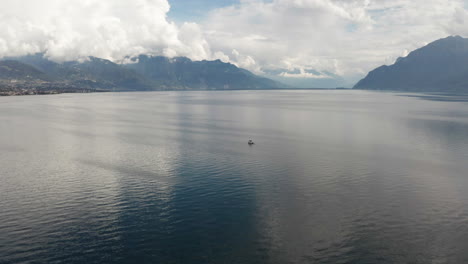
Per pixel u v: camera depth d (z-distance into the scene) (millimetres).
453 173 99312
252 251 56344
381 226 65375
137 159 114938
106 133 170500
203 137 158625
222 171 100500
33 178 94188
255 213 70688
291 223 66250
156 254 55562
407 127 192000
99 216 69562
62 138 155375
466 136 161250
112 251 56375
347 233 62562
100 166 106125
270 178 94062
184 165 107125
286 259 54188
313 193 82688
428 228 64688
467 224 66188
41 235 61719
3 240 59812
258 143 143250
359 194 82125
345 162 111312
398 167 105562
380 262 53594
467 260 54281
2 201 77500
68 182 90750
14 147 134625
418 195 81500
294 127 193875
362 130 181625
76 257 54688
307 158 116688
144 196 80438
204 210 72188
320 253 55938
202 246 57906
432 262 53719
